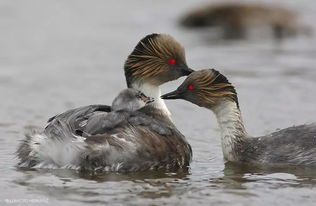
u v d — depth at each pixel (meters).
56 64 23.91
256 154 13.67
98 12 34.03
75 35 28.97
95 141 12.34
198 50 25.67
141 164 12.68
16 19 31.86
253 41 27.50
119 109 13.41
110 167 12.52
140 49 14.41
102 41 27.75
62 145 12.42
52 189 11.68
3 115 17.72
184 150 13.30
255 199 11.32
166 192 11.62
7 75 22.38
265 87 20.30
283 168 13.19
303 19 30.81
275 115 17.61
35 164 12.73
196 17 30.62
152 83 14.45
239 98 19.27
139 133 12.70
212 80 14.08
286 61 23.58
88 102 19.22
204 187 11.96
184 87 14.18
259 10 30.47
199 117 17.67
